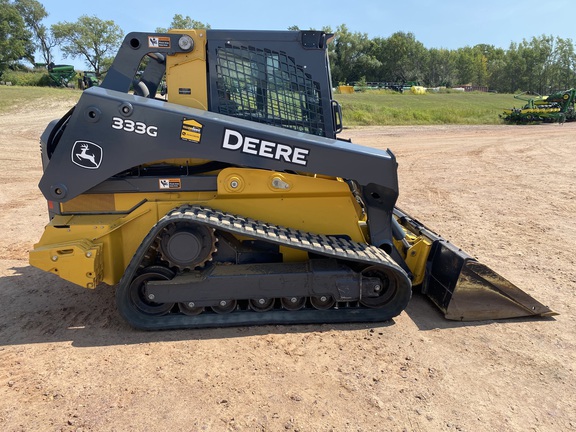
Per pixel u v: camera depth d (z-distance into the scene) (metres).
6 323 4.11
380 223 4.28
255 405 3.00
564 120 30.89
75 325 4.07
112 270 4.08
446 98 49.75
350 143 4.17
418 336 3.93
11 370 3.36
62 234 3.96
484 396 3.14
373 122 29.58
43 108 26.95
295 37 4.15
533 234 7.05
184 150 3.80
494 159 14.79
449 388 3.22
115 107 3.71
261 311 4.08
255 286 3.93
